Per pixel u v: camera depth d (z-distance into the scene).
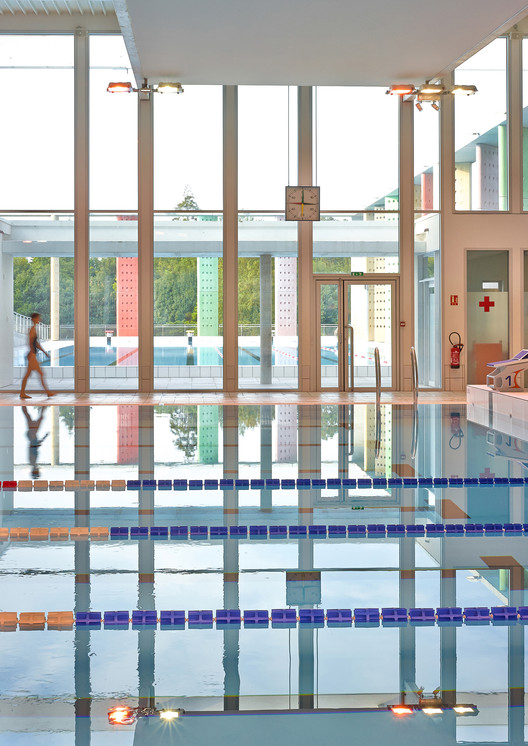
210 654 3.49
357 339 16.44
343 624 3.85
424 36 10.77
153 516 5.86
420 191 16.36
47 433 10.21
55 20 15.84
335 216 16.34
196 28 10.38
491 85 16.23
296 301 16.36
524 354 11.45
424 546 5.12
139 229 16.08
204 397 15.31
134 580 4.44
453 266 16.41
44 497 6.52
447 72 12.45
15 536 5.36
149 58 11.68
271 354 16.34
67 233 16.08
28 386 16.11
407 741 2.75
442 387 16.47
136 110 16.00
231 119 16.09
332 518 5.78
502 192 16.42
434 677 3.25
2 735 2.77
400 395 15.59
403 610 3.96
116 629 3.78
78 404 13.79
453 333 16.44
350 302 16.39
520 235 16.44
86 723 2.86
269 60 11.80
